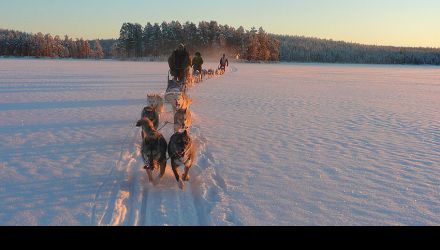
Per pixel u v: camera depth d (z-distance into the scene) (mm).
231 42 116312
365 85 29891
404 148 9273
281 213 5477
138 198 5930
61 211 5402
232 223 5152
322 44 181750
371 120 13203
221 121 12391
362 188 6531
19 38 122812
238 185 6562
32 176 6809
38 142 9234
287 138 10125
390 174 7285
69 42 134375
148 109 9562
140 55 117500
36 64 58844
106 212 5414
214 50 114625
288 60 144125
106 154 8305
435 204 5906
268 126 11703
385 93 23359
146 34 117188
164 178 6871
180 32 116938
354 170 7492
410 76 46344
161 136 6496
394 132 11172
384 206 5793
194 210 5570
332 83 31328
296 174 7188
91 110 14211
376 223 5227
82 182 6555
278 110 15148
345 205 5805
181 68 17125
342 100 19109
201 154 8438
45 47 121250
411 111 15648
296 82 31609
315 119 13180
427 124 12594
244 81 31172
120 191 6195
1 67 46094
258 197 6043
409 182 6867
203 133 10523
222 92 21641
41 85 23672
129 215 5359
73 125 11367
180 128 10070
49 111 13844
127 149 8750
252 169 7438
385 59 144875
